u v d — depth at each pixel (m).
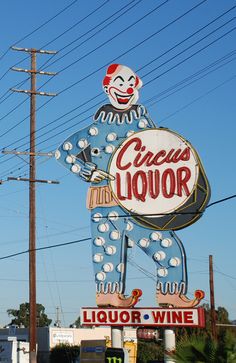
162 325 30.12
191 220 30.78
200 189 30.91
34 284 36.84
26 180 37.81
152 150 31.97
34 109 38.84
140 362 51.94
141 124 32.41
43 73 39.12
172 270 30.59
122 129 32.66
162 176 31.58
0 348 54.47
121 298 31.30
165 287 30.52
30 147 38.38
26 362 53.81
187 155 31.39
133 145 32.34
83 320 31.62
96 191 32.47
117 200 32.03
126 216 31.75
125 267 31.64
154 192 31.55
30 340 36.09
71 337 65.50
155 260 30.94
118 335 31.33
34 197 37.94
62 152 33.22
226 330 17.50
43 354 63.84
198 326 29.42
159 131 32.03
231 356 16.06
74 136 33.19
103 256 31.83
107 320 31.22
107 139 32.72
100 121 32.97
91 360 33.94
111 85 33.06
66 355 60.62
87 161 32.78
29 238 37.47
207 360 16.28
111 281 31.55
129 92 32.84
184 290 30.20
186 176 31.22
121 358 21.20
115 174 32.31
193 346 16.44
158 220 31.28
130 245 31.52
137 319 30.64
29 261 37.22
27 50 38.94
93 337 67.19
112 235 31.81
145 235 31.36
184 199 31.06
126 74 33.00
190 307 29.77
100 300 31.56
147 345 53.00
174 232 31.03
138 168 32.03
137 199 31.73
